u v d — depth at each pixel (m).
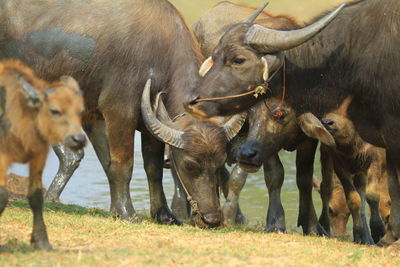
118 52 39.62
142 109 38.19
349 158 39.91
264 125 38.69
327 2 108.56
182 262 26.58
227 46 34.34
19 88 26.16
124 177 39.88
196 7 111.69
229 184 45.19
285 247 31.52
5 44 41.12
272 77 35.59
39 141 26.47
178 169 38.12
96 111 41.12
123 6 40.72
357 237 41.03
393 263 30.09
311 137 38.28
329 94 36.22
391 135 34.75
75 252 27.22
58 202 47.91
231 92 34.12
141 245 29.59
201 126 37.62
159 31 40.06
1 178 26.23
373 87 34.72
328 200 44.69
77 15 40.62
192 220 38.94
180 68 39.75
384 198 43.28
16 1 41.16
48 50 40.56
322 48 35.62
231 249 29.70
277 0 111.00
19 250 26.98
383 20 34.47
